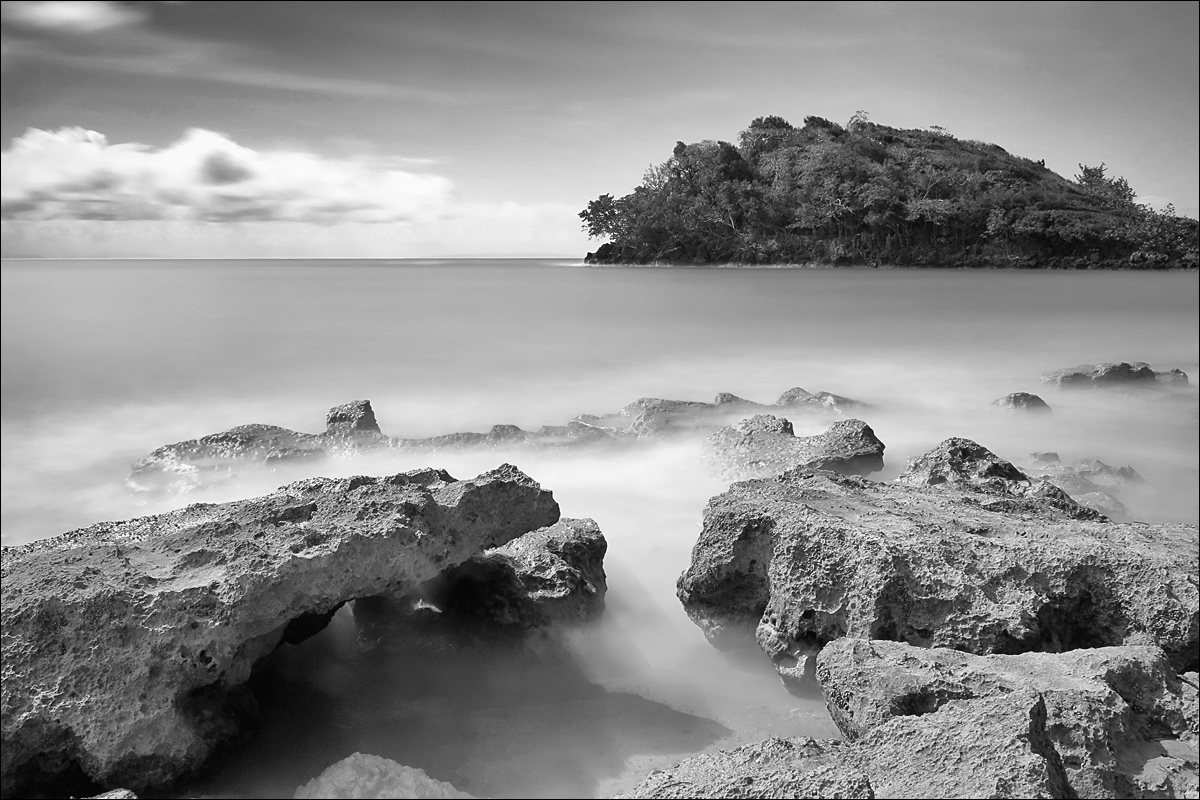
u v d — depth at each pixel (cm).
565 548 820
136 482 1380
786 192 13238
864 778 461
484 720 640
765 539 768
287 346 3538
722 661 775
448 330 4169
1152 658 605
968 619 660
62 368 2934
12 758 522
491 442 1442
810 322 4650
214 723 579
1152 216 12519
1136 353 3609
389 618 773
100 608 559
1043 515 845
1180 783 515
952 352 3581
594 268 14075
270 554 619
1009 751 470
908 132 17712
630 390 2597
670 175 14550
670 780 490
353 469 1348
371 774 534
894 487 913
